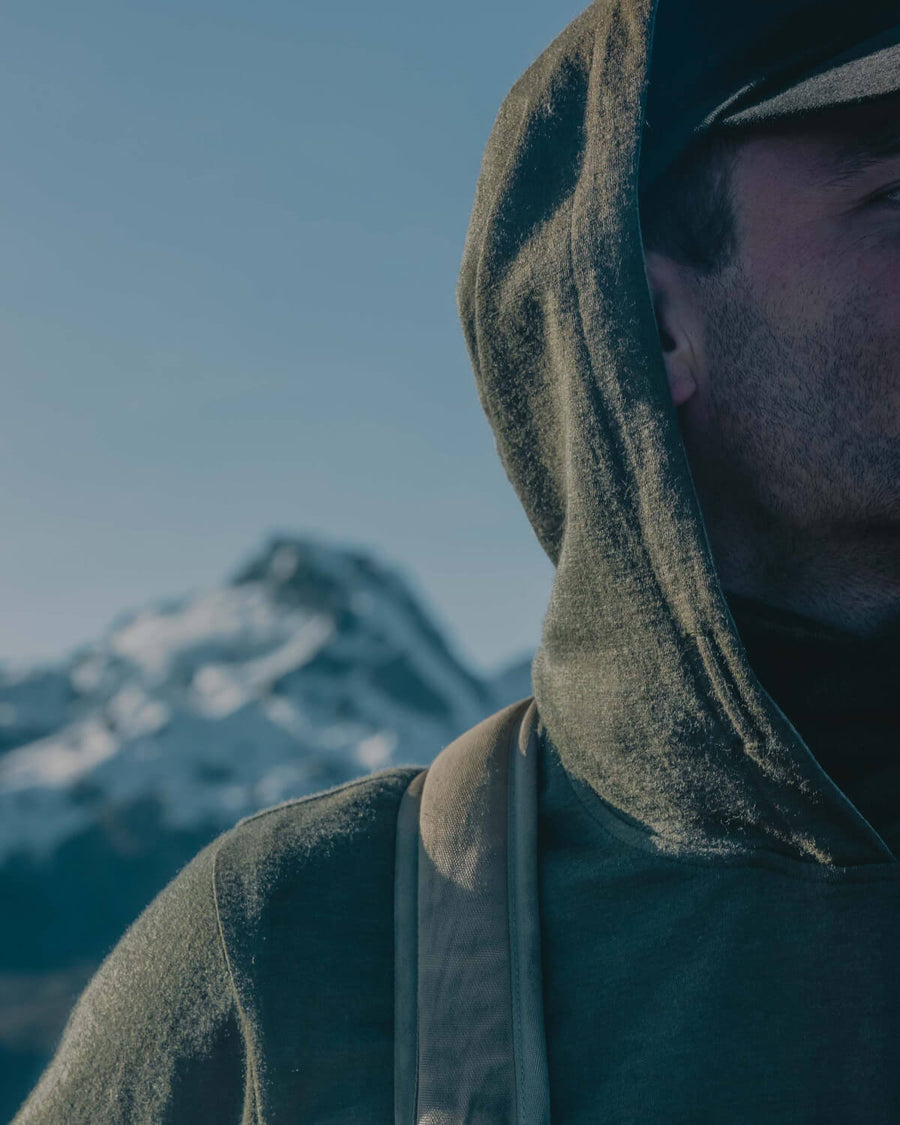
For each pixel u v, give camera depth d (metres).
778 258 1.26
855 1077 1.06
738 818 1.16
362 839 1.32
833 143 1.25
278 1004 1.21
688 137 1.32
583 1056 1.12
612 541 1.18
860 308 1.21
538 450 1.37
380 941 1.25
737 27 1.32
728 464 1.30
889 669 1.17
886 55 1.18
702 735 1.15
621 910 1.19
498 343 1.36
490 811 1.26
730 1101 1.06
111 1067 1.33
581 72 1.31
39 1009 47.88
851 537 1.24
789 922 1.12
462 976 1.16
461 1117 1.10
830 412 1.22
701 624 1.12
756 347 1.27
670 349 1.33
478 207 1.47
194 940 1.32
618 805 1.24
